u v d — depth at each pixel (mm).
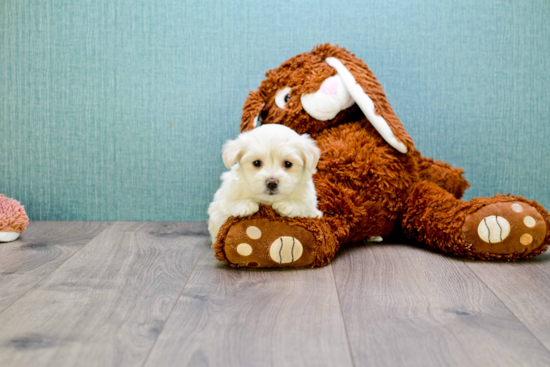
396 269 1265
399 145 1486
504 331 874
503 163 1866
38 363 756
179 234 1680
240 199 1271
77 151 1877
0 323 905
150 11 1820
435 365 756
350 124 1574
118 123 1866
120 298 1042
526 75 1834
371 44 1821
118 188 1896
